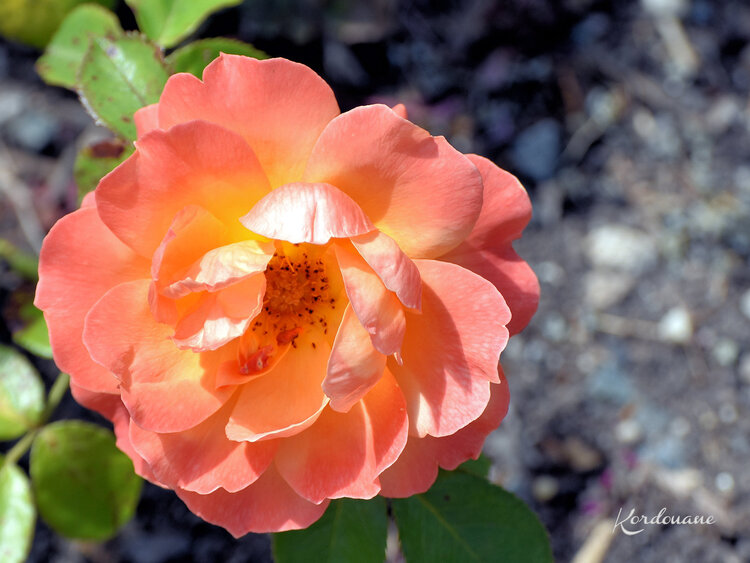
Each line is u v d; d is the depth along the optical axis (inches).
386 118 4.9
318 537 6.7
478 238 5.8
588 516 10.9
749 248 12.1
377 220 5.4
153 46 6.7
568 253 12.2
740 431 11.2
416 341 5.6
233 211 5.4
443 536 6.9
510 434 11.2
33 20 8.3
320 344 6.5
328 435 5.7
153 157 4.9
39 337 7.8
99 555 10.6
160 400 5.5
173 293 5.3
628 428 11.3
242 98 5.0
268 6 11.9
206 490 5.6
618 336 11.8
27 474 10.8
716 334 11.7
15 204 11.8
